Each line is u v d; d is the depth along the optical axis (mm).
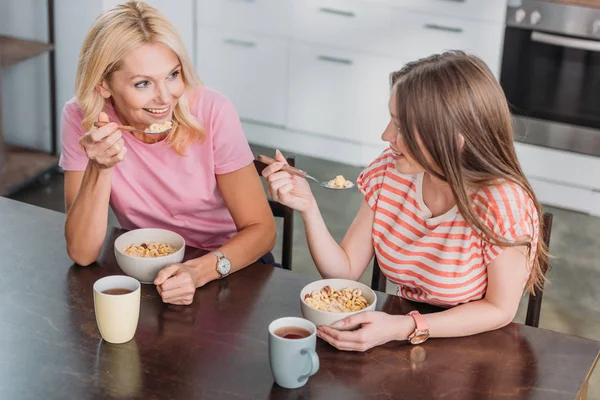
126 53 2035
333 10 4531
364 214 2123
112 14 2070
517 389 1665
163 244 2096
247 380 1669
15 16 4422
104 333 1771
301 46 4676
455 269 1924
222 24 4816
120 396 1618
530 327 1877
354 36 4535
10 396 1608
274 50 4750
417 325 1785
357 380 1676
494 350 1788
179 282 1907
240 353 1755
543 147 4348
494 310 1854
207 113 2270
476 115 1756
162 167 2293
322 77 4688
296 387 1645
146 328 1833
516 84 4301
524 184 1859
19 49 4250
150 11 2074
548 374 1715
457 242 1920
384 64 4523
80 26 4344
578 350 1795
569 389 1672
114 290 1807
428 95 1740
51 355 1733
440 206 1970
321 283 1907
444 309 1939
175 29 2090
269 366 1714
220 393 1630
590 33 4055
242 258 2094
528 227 1850
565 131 4270
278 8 4648
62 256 2127
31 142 4641
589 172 4285
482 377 1699
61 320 1856
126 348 1763
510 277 1856
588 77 4137
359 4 4461
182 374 1686
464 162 1846
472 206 1862
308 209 2062
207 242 2439
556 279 3756
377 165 2098
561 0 4062
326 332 1765
